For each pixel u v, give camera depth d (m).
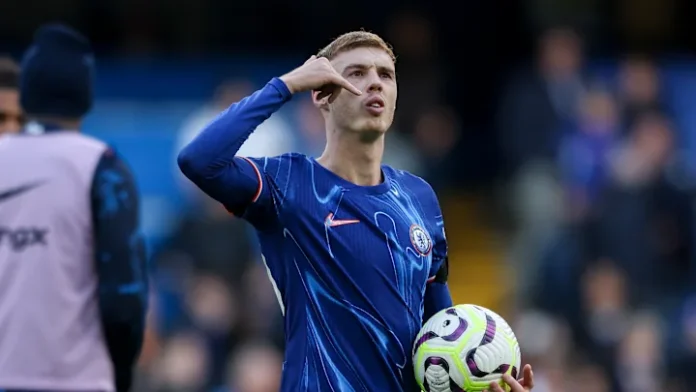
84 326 22.83
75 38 24.23
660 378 46.44
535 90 53.78
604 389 45.41
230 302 45.50
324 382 20.91
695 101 60.69
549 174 52.72
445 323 21.41
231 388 42.97
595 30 62.41
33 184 23.28
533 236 51.91
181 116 60.06
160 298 46.91
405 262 21.50
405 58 58.78
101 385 22.73
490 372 21.17
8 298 22.91
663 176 50.91
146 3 66.19
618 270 48.84
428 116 58.22
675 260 50.97
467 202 61.94
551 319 44.97
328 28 67.44
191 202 48.97
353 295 21.11
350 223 21.33
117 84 61.94
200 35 66.75
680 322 48.16
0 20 65.69
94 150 23.55
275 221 21.25
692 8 66.69
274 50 67.44
